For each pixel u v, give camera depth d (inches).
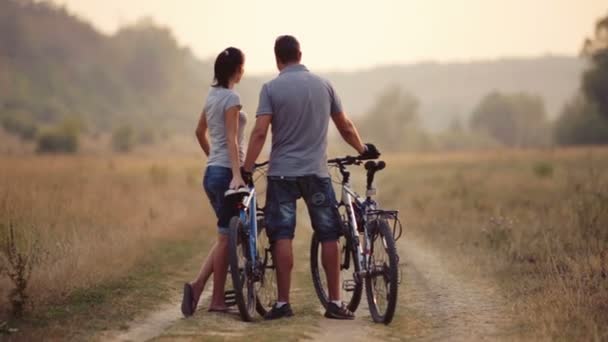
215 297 920.9
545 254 1210.0
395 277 838.5
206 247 1465.3
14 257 947.3
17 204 1354.6
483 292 1053.8
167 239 1494.8
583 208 1525.6
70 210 1437.0
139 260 1244.5
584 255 1122.7
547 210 1740.9
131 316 903.1
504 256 1262.3
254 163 899.4
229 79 928.3
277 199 893.8
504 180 3255.4
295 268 1289.4
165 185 2598.4
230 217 913.5
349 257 949.2
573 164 4682.6
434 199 2388.0
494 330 845.8
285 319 883.4
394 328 860.6
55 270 999.0
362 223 920.9
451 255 1370.6
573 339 775.1
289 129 889.5
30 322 842.8
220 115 917.8
